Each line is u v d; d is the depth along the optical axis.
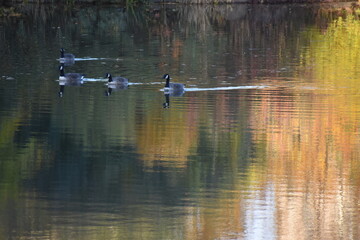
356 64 37.06
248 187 17.88
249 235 14.81
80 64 36.47
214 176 18.69
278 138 22.41
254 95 28.83
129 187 17.69
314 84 31.36
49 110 25.62
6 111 25.28
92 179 18.25
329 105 26.97
